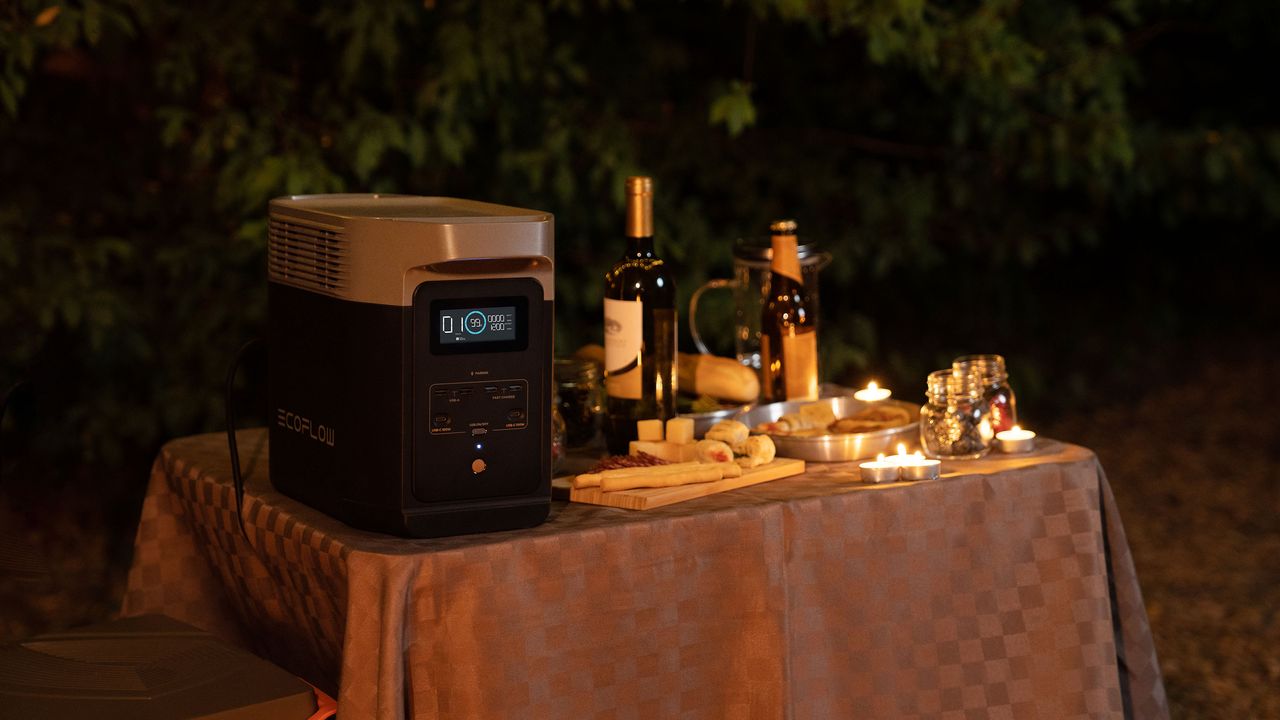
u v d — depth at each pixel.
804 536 2.10
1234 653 4.07
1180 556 4.96
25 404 2.72
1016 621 2.26
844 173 6.15
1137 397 7.20
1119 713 2.32
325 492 1.98
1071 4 5.71
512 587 1.88
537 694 1.91
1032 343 7.62
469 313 1.85
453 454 1.87
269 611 2.26
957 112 5.51
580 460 2.35
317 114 4.55
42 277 4.42
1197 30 7.01
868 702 2.17
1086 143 5.40
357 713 1.83
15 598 4.33
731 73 5.98
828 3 4.43
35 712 1.85
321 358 1.94
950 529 2.21
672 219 5.21
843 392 2.81
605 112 4.90
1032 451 2.37
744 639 2.05
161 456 2.47
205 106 4.66
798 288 2.59
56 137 4.96
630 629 1.97
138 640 2.10
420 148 4.36
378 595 1.82
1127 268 8.33
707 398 2.50
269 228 2.09
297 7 4.64
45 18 3.83
